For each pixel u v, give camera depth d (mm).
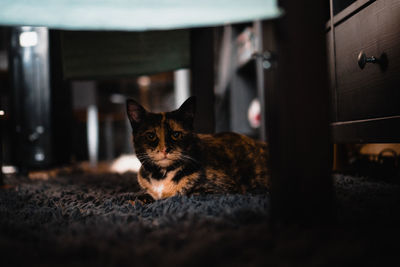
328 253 407
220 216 533
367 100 734
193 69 958
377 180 818
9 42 1344
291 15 463
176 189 675
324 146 472
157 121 691
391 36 665
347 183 777
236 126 2246
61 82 1450
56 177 1148
